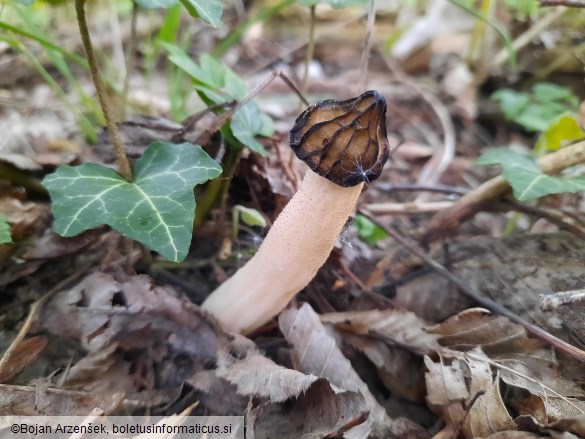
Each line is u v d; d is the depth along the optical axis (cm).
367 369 13
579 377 12
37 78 22
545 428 10
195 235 15
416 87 26
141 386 12
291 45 31
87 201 11
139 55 26
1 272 13
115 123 11
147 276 12
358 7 34
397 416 12
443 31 29
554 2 14
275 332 14
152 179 12
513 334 12
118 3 28
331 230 11
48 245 13
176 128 15
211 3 11
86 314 12
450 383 12
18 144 18
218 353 12
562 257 14
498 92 24
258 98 25
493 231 18
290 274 12
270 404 11
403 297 15
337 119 10
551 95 23
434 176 22
